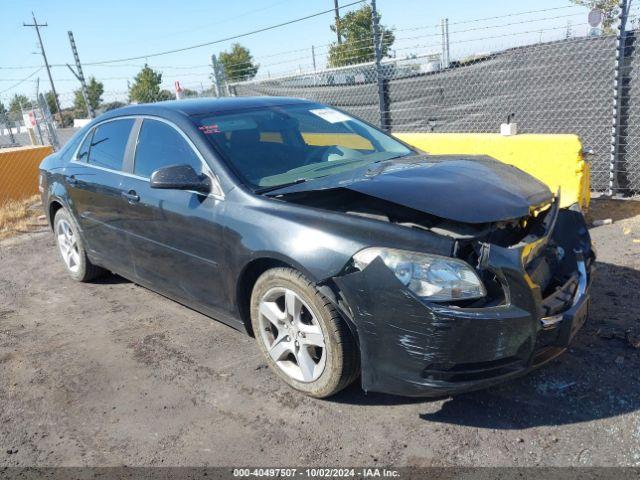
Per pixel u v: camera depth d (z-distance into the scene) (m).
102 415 3.09
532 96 7.29
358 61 12.97
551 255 3.04
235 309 3.35
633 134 6.53
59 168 4.98
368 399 3.02
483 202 2.68
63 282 5.41
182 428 2.91
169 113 3.86
